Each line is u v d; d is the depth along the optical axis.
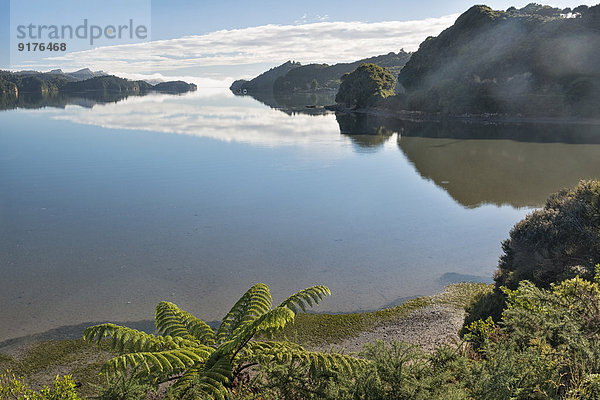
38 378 11.53
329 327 14.20
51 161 49.66
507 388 3.84
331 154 56.31
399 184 38.34
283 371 5.13
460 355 4.99
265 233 24.41
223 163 48.81
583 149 58.72
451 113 114.12
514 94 111.81
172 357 6.10
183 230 24.86
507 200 32.41
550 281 12.24
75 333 13.80
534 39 124.75
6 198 32.50
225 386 6.18
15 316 14.92
